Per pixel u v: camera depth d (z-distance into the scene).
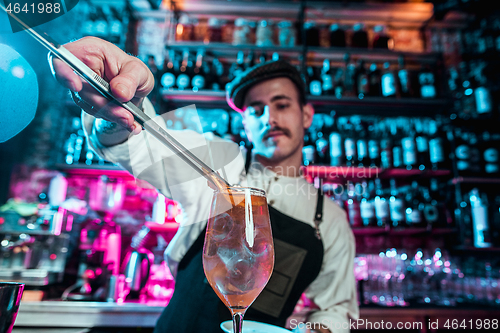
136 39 2.73
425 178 2.53
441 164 2.39
